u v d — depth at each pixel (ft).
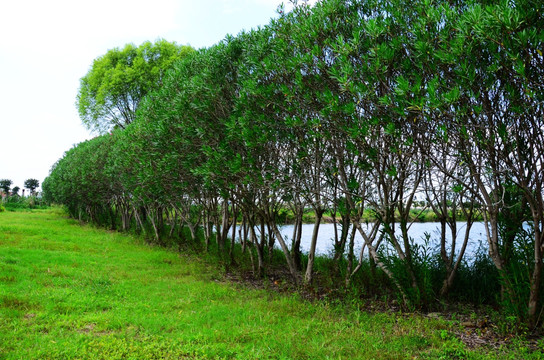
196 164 29.60
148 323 19.43
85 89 88.02
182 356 15.69
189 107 26.96
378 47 17.22
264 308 22.52
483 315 20.80
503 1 13.73
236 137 24.38
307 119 21.91
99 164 61.36
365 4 21.08
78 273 30.09
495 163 18.39
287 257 29.43
